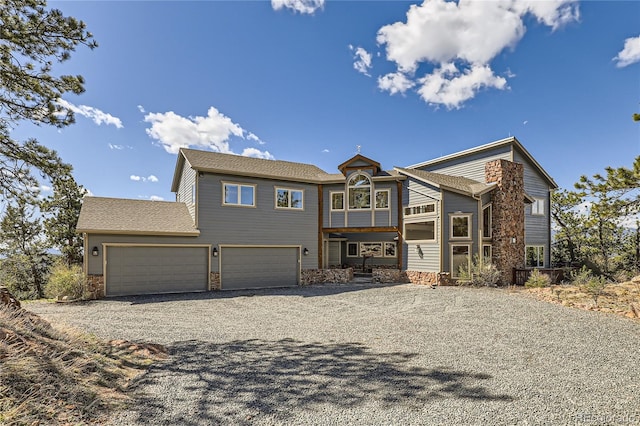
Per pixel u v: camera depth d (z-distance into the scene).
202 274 15.98
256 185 17.61
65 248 22.11
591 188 11.48
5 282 21.89
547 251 21.45
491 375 5.20
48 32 7.20
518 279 16.28
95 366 5.10
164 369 5.51
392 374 5.29
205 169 16.08
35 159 7.67
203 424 3.73
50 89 7.55
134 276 14.57
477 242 16.06
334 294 14.60
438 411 4.02
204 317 10.01
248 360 6.00
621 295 11.27
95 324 8.80
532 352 6.31
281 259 18.09
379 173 19.67
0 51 6.82
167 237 15.23
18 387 3.86
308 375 5.25
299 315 10.31
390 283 18.02
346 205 19.31
